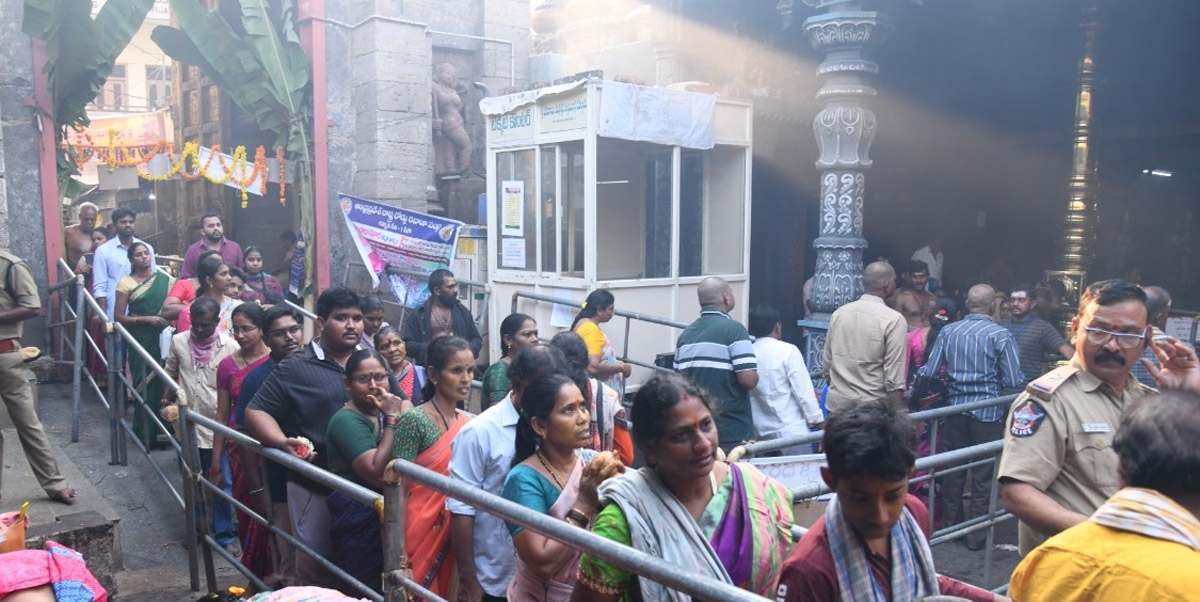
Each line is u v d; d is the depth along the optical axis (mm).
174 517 5832
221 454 5156
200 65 10766
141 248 7426
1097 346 2553
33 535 4387
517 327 4715
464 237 9914
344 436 3656
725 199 8961
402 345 4785
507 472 3275
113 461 6660
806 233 11000
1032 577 1757
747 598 1695
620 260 8734
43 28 8695
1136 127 10859
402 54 11070
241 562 4441
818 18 7391
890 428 1697
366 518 3639
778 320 5738
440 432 3562
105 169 10922
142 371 7195
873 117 7570
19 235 9164
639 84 8312
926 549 1850
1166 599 1507
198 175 10734
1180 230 11703
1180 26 9867
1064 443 2586
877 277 5656
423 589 2902
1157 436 1666
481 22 12125
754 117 9289
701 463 2016
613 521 2051
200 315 5656
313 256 11047
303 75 10836
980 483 5723
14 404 5281
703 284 5574
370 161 11078
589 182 7801
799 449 5484
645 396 2053
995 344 5668
